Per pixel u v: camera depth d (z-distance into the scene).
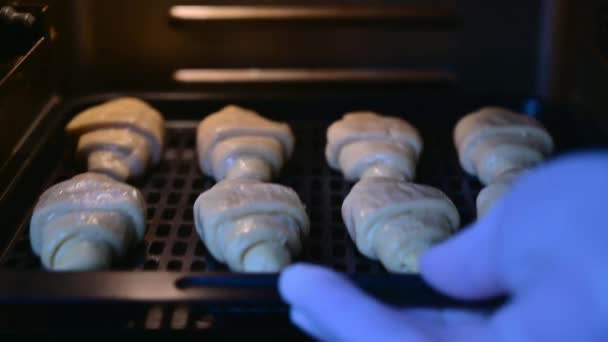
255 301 0.54
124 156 0.74
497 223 0.34
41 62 0.72
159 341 0.57
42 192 0.73
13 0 0.70
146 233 0.69
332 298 0.42
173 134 0.81
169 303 0.54
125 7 0.84
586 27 0.81
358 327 0.40
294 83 0.88
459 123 0.78
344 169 0.74
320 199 0.73
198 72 0.87
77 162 0.74
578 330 0.29
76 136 0.75
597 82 0.79
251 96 0.83
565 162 0.31
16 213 0.69
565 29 0.84
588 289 0.28
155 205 0.72
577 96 0.84
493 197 0.68
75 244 0.62
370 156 0.73
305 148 0.80
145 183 0.75
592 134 0.76
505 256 0.32
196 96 0.82
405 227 0.63
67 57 0.83
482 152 0.74
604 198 0.29
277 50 0.87
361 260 0.66
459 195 0.74
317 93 0.88
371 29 0.86
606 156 0.30
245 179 0.69
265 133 0.75
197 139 0.78
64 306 0.54
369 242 0.65
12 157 0.70
